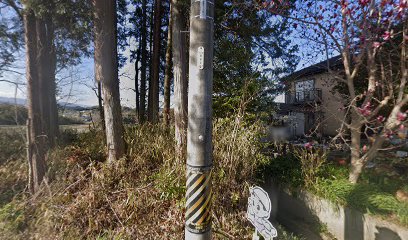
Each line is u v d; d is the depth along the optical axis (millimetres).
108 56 4793
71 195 3736
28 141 4199
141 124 6371
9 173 4922
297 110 11633
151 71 9938
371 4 3363
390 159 4961
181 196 3551
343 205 3693
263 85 6551
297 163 4945
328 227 3912
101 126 6953
